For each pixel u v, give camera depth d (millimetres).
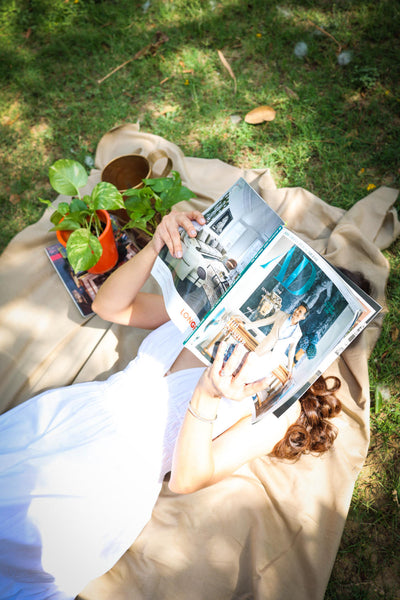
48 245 2295
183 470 1241
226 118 2674
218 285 1231
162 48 2918
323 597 1538
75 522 1354
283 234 1059
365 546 1698
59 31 3062
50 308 2133
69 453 1413
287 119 2615
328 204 2334
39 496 1344
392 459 1825
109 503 1399
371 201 2268
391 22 2768
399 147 2441
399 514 1729
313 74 2711
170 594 1529
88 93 2834
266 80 2746
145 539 1619
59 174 1817
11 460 1404
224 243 1255
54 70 2936
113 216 2221
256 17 2922
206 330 1106
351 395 1841
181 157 2477
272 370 1109
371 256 2092
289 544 1577
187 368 1548
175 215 1334
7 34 3094
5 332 2084
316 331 1056
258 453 1355
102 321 2098
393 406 1918
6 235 2473
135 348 2043
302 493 1657
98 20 3070
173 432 1475
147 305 1674
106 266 2092
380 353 2018
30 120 2803
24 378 1998
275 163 2535
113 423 1494
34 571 1353
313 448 1565
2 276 2207
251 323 1093
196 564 1562
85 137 2725
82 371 2012
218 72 2809
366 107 2578
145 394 1525
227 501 1656
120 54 2939
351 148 2498
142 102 2785
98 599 1541
